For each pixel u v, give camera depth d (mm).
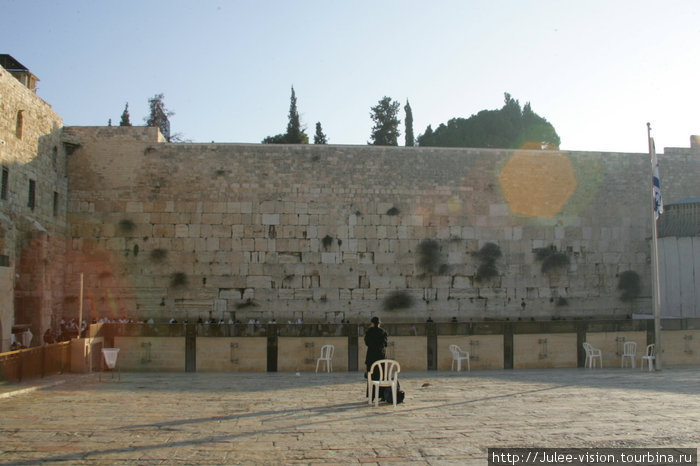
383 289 31156
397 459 8391
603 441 9367
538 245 32625
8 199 24062
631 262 33250
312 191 31359
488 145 60781
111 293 29984
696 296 29938
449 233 32000
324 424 10906
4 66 30672
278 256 30781
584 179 33500
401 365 21953
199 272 30375
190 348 21500
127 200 30547
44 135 27688
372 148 32062
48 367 18438
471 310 31625
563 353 22984
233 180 31031
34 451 8898
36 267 25938
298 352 21719
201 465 8148
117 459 8438
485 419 11297
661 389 15594
